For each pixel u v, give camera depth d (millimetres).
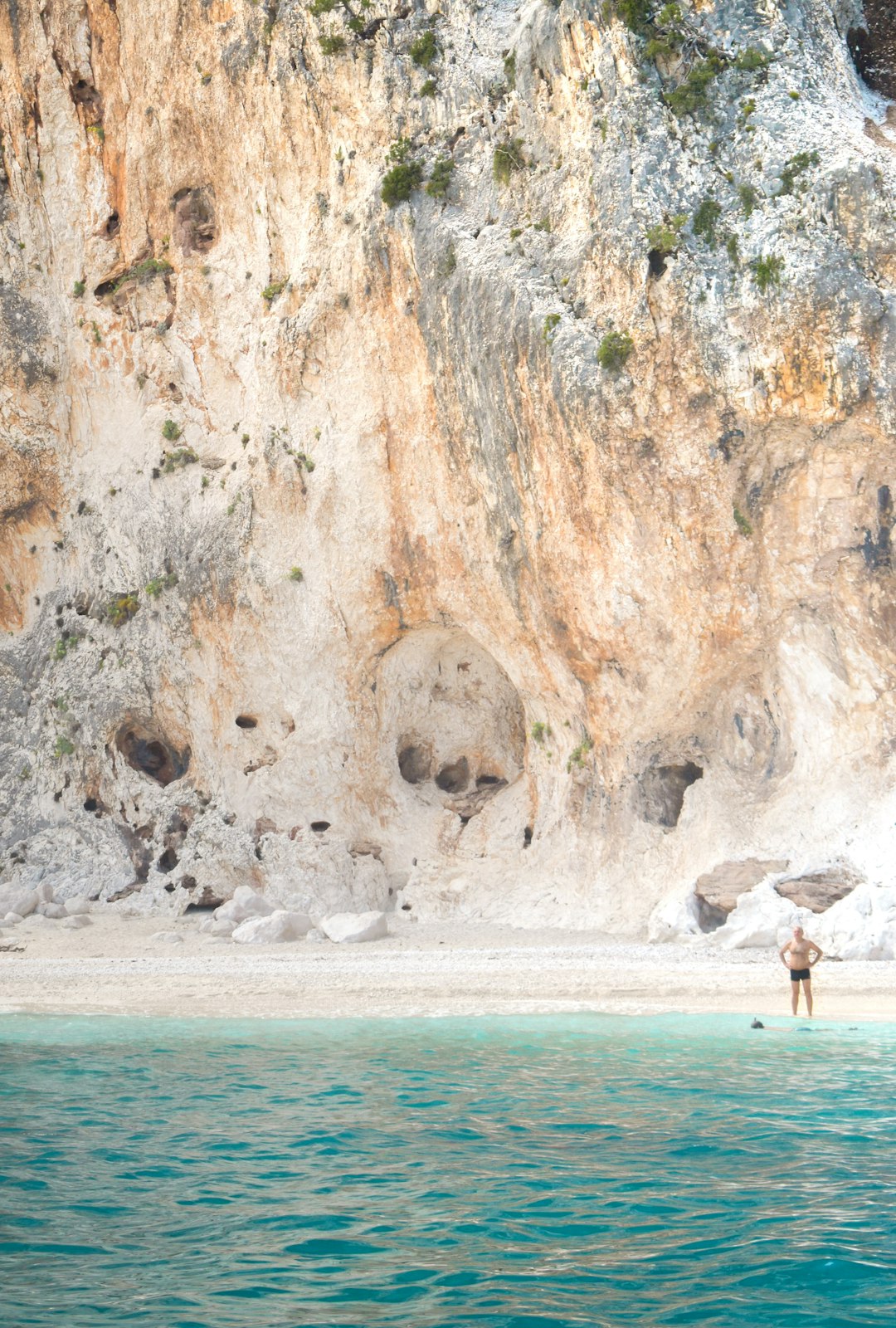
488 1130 9250
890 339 18922
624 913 21344
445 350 22797
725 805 21250
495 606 23609
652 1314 5871
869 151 20141
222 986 16188
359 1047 12500
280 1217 7379
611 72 21312
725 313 19891
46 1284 6352
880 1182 7844
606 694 22391
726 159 20750
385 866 24812
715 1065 11422
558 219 21953
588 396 20703
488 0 23906
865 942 17609
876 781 20031
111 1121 9703
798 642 21016
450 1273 6449
